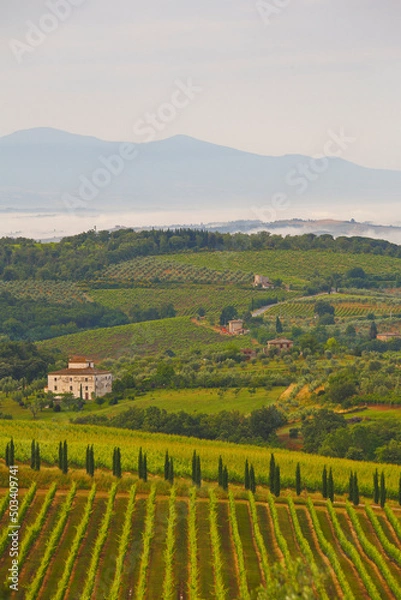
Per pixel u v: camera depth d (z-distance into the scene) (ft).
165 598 274.98
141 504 345.92
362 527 346.95
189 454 420.77
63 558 300.61
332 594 287.48
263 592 203.72
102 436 469.57
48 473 367.66
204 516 341.82
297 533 324.60
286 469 408.87
